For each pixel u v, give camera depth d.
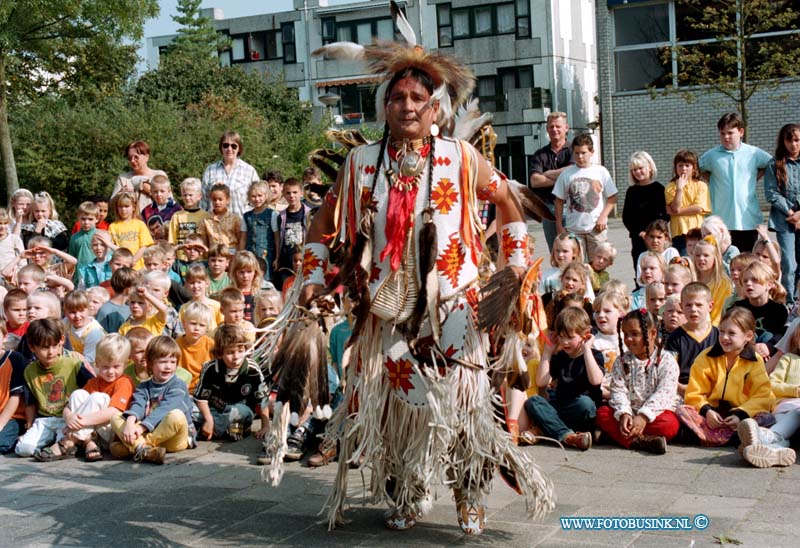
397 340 3.92
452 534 4.10
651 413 5.44
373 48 3.99
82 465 5.62
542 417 5.60
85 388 6.07
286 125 34.53
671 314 6.24
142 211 9.80
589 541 3.93
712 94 26.14
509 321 3.94
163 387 5.90
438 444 3.80
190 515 4.50
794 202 8.47
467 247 3.99
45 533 4.29
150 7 22.19
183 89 34.56
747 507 4.27
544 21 37.62
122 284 7.59
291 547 4.01
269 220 8.94
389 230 3.88
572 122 39.75
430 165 3.93
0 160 24.08
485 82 38.72
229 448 5.91
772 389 5.55
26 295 7.29
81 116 23.58
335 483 4.14
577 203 8.51
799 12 23.92
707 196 8.59
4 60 22.78
